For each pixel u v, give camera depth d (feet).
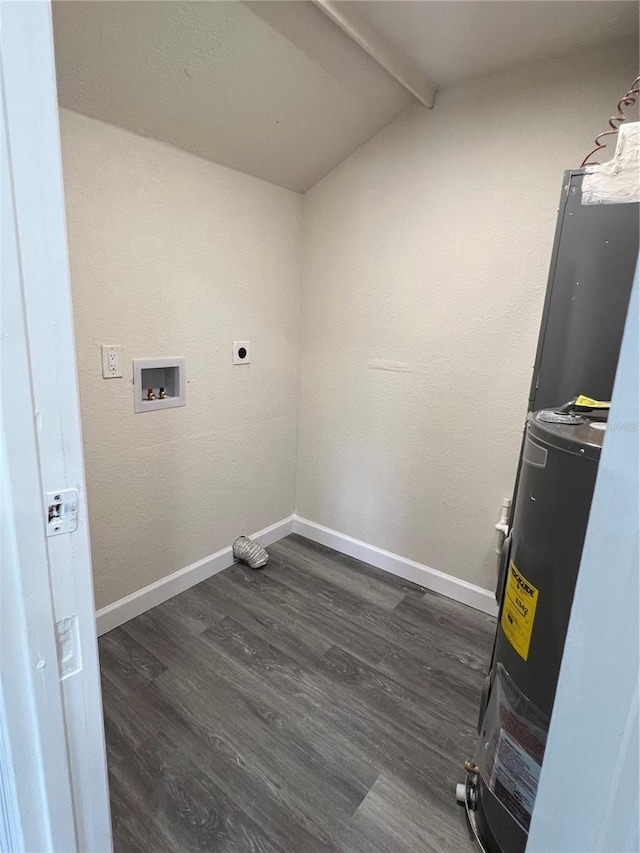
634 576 1.23
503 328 6.11
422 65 5.51
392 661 5.78
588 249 4.03
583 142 5.24
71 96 4.55
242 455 7.74
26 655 1.68
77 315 5.13
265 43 4.77
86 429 5.45
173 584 6.91
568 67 5.19
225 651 5.83
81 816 2.05
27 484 1.55
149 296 5.81
